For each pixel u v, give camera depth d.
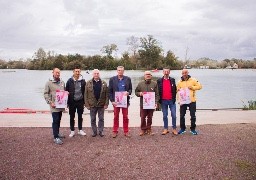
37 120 13.58
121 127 12.20
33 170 7.35
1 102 29.06
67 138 10.37
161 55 127.62
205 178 6.86
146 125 11.40
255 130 11.44
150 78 10.66
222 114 15.32
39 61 148.25
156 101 10.73
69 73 96.88
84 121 13.45
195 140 10.04
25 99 31.56
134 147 9.24
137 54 127.50
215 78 75.19
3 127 12.05
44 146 9.35
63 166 7.62
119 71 10.41
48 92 9.79
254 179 6.79
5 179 6.80
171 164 7.75
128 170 7.36
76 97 10.30
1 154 8.55
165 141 9.95
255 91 40.19
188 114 15.26
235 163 7.79
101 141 9.97
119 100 10.41
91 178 6.89
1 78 74.75
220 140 10.02
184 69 10.84
